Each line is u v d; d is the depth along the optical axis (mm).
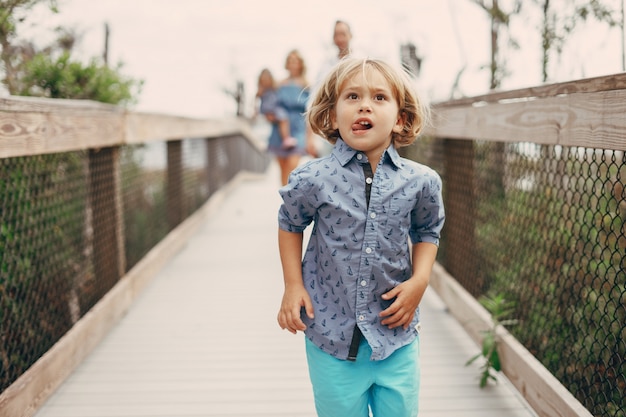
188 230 6168
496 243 4008
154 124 4680
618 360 2270
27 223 2986
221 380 2926
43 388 2652
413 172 1885
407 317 1869
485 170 4117
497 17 5344
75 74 4363
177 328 3658
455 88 6168
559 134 2268
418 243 1979
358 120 1805
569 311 2801
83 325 3189
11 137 2342
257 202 8781
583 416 2105
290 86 6293
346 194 1835
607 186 3080
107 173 3885
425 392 2760
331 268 1866
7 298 2725
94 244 3678
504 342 2816
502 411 2578
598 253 3059
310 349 1936
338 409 1899
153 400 2725
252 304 4125
